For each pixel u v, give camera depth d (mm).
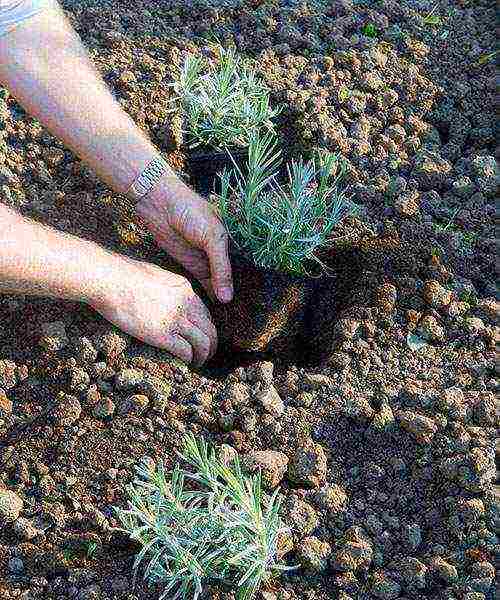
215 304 1522
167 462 1366
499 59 1771
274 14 1784
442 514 1354
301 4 1795
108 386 1409
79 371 1407
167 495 1297
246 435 1389
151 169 1459
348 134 1665
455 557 1321
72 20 1740
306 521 1332
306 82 1698
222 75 1619
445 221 1590
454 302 1504
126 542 1321
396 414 1406
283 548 1312
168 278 1448
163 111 1638
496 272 1547
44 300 1458
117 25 1731
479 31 1813
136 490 1342
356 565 1312
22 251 1318
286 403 1420
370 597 1302
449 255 1549
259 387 1421
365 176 1626
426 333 1478
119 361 1423
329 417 1406
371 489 1370
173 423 1387
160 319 1425
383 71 1727
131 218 1550
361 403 1409
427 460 1380
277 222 1495
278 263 1525
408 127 1686
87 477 1357
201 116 1634
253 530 1277
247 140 1631
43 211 1542
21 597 1291
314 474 1363
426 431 1384
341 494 1357
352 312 1489
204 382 1424
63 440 1374
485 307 1504
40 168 1584
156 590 1290
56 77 1436
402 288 1509
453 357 1464
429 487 1370
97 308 1414
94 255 1389
